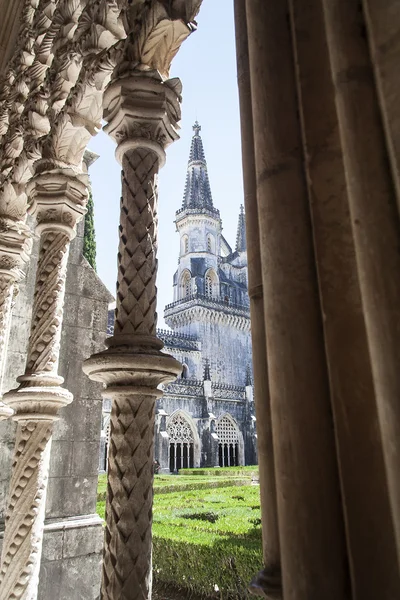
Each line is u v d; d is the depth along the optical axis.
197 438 36.59
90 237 12.23
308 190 1.13
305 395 0.99
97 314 5.55
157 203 2.49
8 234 4.06
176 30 2.54
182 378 40.47
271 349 1.07
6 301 4.15
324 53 1.19
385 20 0.93
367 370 0.94
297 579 0.91
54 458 4.71
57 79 3.48
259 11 1.34
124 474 2.02
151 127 2.49
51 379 3.11
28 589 2.78
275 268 1.10
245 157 1.49
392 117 0.88
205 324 45.03
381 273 0.84
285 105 1.22
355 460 0.91
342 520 0.91
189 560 7.82
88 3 3.26
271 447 1.20
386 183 0.87
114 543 1.94
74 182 3.35
